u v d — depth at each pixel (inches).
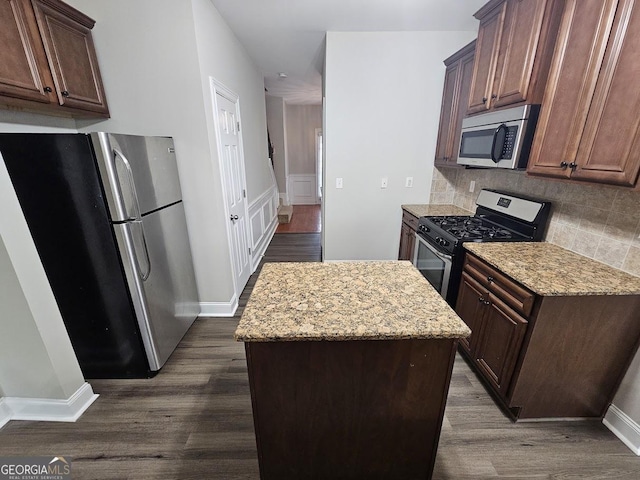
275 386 41.5
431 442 46.0
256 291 46.7
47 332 58.1
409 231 120.6
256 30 108.3
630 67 44.1
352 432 44.9
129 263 65.6
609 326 54.4
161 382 74.9
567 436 60.1
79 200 61.0
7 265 51.6
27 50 58.2
